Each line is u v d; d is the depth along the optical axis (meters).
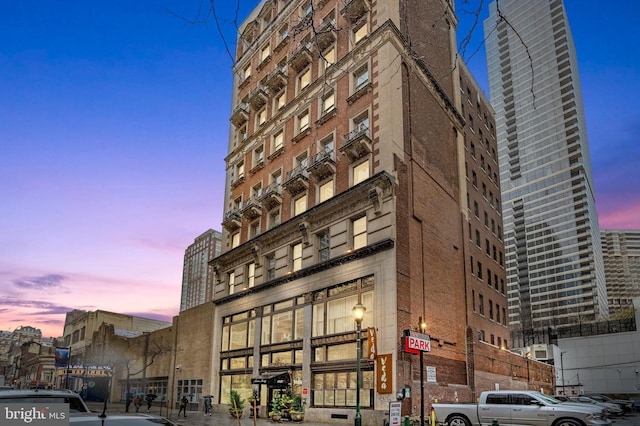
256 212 43.19
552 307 165.88
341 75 37.56
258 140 46.78
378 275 29.61
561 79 175.12
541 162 178.50
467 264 38.81
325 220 34.72
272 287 38.28
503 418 19.92
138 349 61.06
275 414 31.06
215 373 43.03
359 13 37.91
